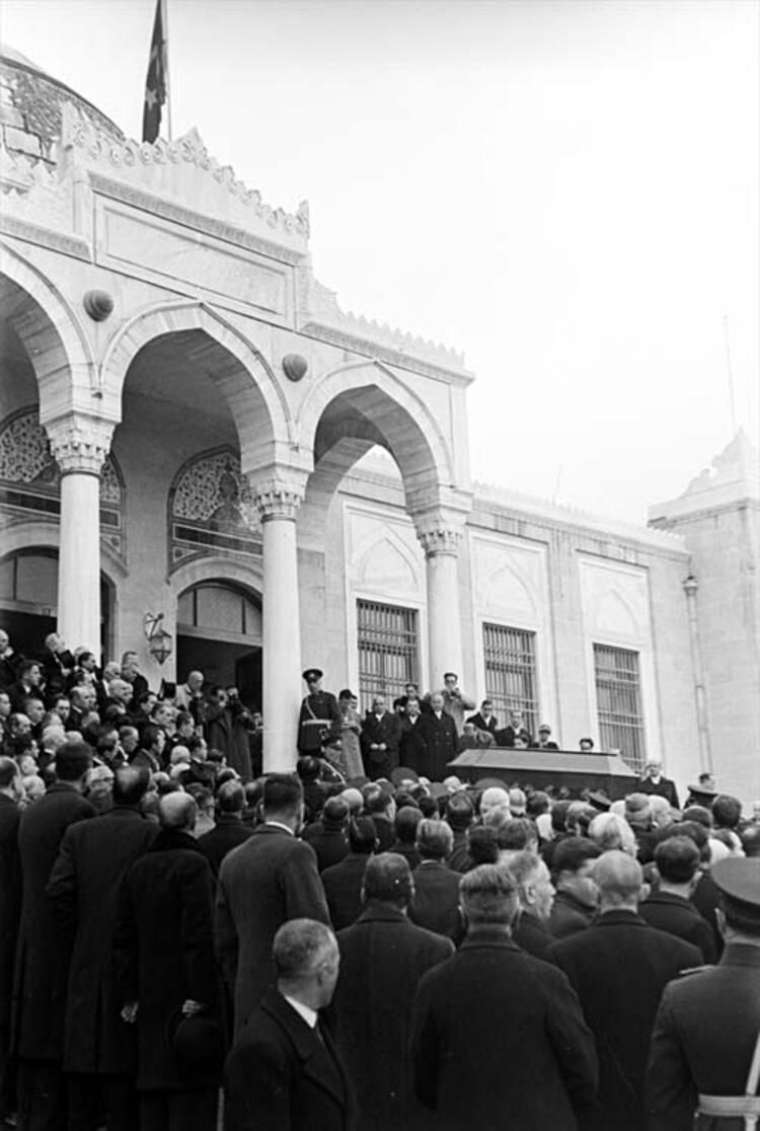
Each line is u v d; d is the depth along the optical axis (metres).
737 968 5.06
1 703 14.12
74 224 18.86
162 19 22.23
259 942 6.96
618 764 19.12
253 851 7.16
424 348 23.52
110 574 23.03
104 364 18.77
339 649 26.52
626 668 33.09
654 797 9.95
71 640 17.80
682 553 35.19
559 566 31.67
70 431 18.38
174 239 20.03
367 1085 6.25
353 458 26.05
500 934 5.41
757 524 34.78
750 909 5.09
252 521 25.53
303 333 21.59
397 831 8.16
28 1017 8.16
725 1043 4.89
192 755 15.08
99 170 19.22
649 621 33.81
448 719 20.80
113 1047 7.59
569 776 18.50
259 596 25.73
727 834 8.78
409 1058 5.80
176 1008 7.30
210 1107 7.32
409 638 28.25
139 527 23.62
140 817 8.07
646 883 7.76
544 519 31.58
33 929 8.27
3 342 20.81
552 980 5.29
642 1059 5.80
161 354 21.67
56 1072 8.22
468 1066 5.15
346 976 6.38
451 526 23.50
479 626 29.39
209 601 25.09
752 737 33.59
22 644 23.50
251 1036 5.13
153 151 20.02
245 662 26.00
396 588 27.98
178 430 24.55
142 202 19.66
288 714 20.05
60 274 18.53
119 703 15.50
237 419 21.12
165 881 7.37
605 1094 5.80
